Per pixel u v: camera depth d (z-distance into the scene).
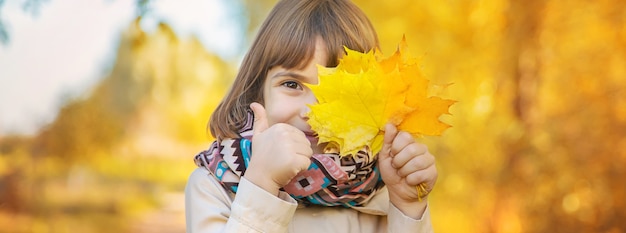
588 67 5.19
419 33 6.04
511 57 5.60
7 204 10.86
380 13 6.15
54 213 11.16
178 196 15.44
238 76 1.69
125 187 14.10
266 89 1.61
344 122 1.35
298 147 1.40
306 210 1.64
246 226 1.38
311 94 1.55
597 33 5.21
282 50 1.56
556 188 5.22
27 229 10.31
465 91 5.78
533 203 5.28
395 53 1.35
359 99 1.34
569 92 5.27
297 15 1.61
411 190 1.52
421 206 1.58
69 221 11.05
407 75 1.34
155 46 12.41
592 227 5.05
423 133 1.38
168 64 12.79
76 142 12.26
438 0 5.93
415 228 1.55
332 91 1.34
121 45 12.09
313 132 1.54
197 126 16.72
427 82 1.35
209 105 13.65
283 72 1.55
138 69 12.91
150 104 14.57
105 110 13.41
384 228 1.72
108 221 11.65
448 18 5.93
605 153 5.07
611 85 5.10
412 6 6.05
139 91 13.60
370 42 1.71
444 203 5.77
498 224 5.46
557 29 5.37
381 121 1.37
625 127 5.04
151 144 16.44
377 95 1.34
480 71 5.73
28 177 11.18
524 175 5.36
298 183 1.54
